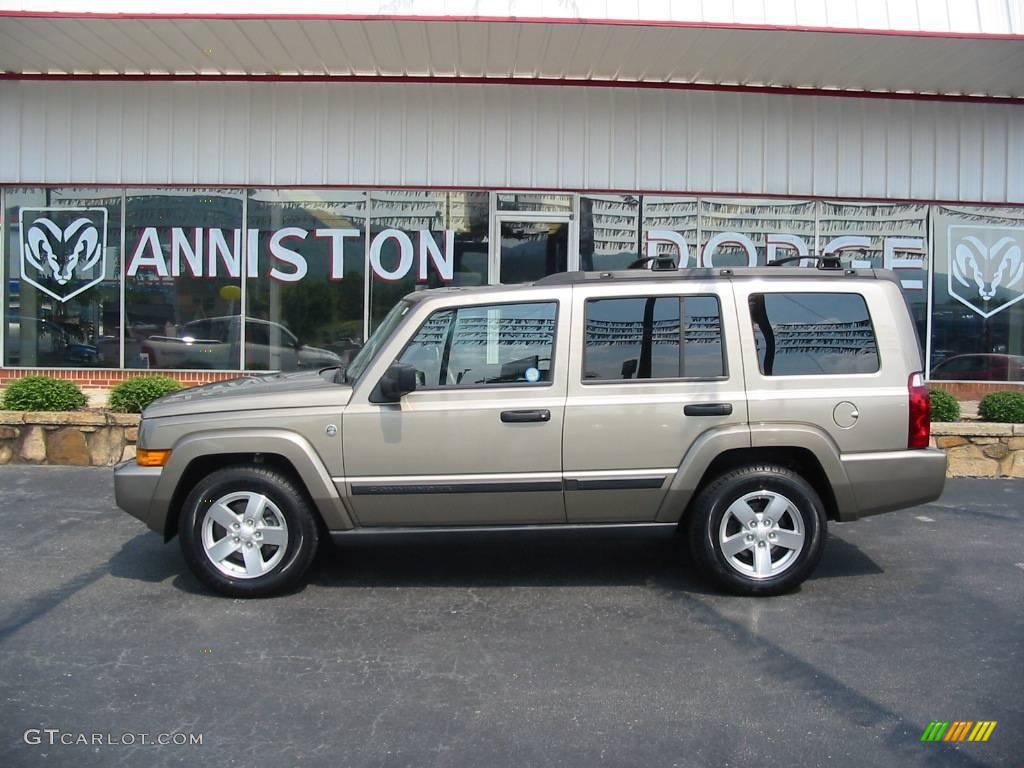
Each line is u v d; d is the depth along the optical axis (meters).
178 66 11.30
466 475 5.39
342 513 5.42
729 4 9.66
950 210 12.16
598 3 9.57
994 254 12.23
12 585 5.77
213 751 3.70
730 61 10.85
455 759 3.64
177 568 6.12
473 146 11.72
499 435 5.37
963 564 6.31
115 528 7.11
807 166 11.97
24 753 3.67
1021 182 12.18
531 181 11.76
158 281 11.94
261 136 11.70
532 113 11.73
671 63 10.98
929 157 12.09
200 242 11.86
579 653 4.72
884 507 5.51
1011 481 9.00
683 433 5.39
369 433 5.36
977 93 12.00
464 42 10.26
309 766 3.58
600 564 6.23
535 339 5.47
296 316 11.94
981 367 12.29
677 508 5.46
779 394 5.42
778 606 5.43
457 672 4.48
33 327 12.02
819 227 12.04
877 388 5.48
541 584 5.82
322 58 10.92
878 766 3.61
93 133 11.73
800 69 11.12
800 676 4.45
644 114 11.80
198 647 4.77
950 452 9.16
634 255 11.92
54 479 8.74
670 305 5.51
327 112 11.66
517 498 5.42
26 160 11.76
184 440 5.43
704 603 5.47
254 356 11.98
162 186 11.78
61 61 11.13
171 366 11.99
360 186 11.74
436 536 5.49
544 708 4.09
